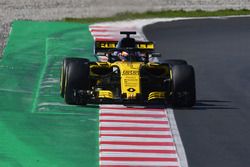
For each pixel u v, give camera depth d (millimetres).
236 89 75750
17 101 66125
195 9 162000
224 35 117750
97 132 55781
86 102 63344
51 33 111625
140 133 55469
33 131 55500
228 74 85250
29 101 66500
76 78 62750
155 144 52625
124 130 56188
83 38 109500
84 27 119062
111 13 148375
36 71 83312
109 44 66875
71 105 63781
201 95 71750
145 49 65812
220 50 103875
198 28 124438
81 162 48156
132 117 60062
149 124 58125
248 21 134875
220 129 57438
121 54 65688
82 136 54500
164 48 104375
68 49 99562
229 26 127812
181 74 62938
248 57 98812
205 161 48812
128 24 126375
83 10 153375
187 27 125125
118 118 59688
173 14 146500
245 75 84938
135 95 60406
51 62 89438
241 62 94562
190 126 58031
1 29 115938
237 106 66625
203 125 58469
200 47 106125
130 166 47344
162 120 59469
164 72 65062
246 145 53000
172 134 55500
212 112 63219
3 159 48281
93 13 149000
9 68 83625
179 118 60344
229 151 51344
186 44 108250
